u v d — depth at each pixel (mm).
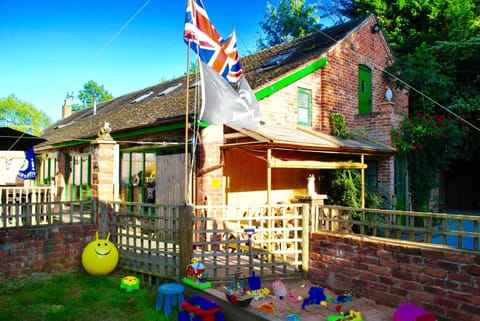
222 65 8422
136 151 12773
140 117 13000
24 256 7602
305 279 7836
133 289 7188
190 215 7176
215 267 7137
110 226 8492
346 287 7164
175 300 6355
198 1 8172
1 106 38312
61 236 8039
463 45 15836
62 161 17547
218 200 10008
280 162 9352
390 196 12852
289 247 8852
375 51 15141
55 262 7953
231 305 6055
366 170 13758
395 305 6434
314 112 12641
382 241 6695
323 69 12891
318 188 12977
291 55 14156
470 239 12094
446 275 5836
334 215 7691
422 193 14391
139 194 12641
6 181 13195
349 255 7145
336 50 13297
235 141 10164
